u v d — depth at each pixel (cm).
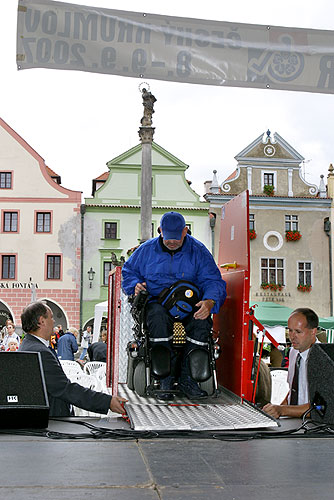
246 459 269
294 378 483
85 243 3975
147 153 1773
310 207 4112
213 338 491
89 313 3922
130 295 516
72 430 342
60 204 3972
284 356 1173
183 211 4062
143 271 504
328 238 4109
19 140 4000
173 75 445
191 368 462
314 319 475
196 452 284
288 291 4031
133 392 523
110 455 275
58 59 430
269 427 355
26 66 427
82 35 431
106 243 3981
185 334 484
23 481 229
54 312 3981
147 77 442
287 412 397
